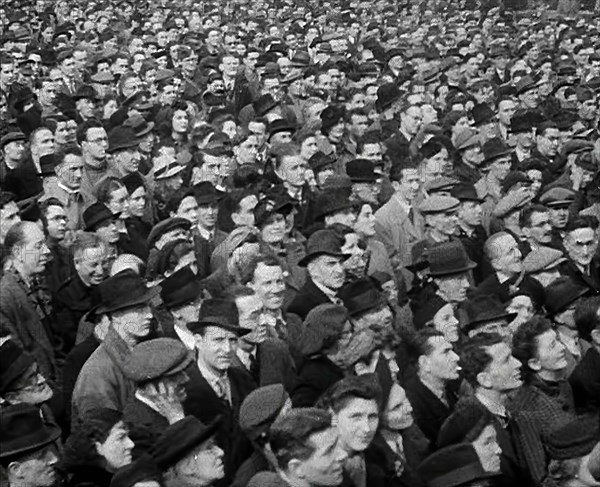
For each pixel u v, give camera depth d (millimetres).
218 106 23219
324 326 8875
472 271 12758
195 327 8969
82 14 39531
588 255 13414
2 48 29469
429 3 45156
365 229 13133
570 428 7457
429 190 14055
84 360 9578
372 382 7508
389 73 26953
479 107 21703
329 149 18969
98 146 16375
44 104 22672
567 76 28359
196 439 7250
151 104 22094
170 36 33844
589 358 9094
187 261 11430
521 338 9039
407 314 10852
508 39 36719
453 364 8805
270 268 10633
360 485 7551
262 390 7980
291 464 7004
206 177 16281
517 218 14602
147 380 8242
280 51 29766
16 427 7461
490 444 7695
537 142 19688
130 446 7625
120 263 11250
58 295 11422
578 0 46344
